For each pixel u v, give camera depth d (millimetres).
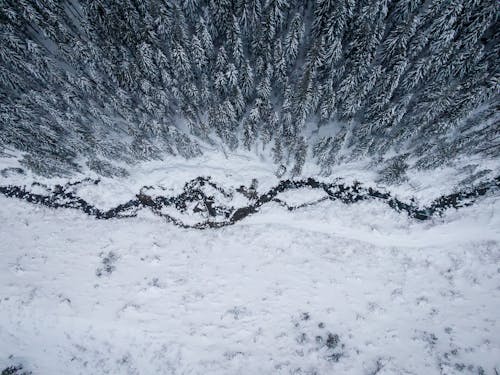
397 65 22266
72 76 23734
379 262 25375
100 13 23422
